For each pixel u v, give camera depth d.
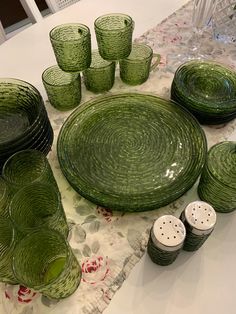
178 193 0.55
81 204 0.58
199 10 0.88
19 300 0.47
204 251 0.52
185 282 0.49
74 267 0.44
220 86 0.72
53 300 0.47
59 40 0.65
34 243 0.41
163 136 0.65
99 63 0.81
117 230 0.55
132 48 0.84
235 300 0.47
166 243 0.43
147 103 0.71
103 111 0.70
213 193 0.54
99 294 0.47
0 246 0.40
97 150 0.63
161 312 0.46
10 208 0.44
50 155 0.66
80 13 1.04
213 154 0.55
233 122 0.72
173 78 0.76
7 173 0.50
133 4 1.08
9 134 0.62
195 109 0.68
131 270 0.50
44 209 0.50
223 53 0.90
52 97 0.72
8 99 0.65
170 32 0.97
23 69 0.85
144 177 0.58
